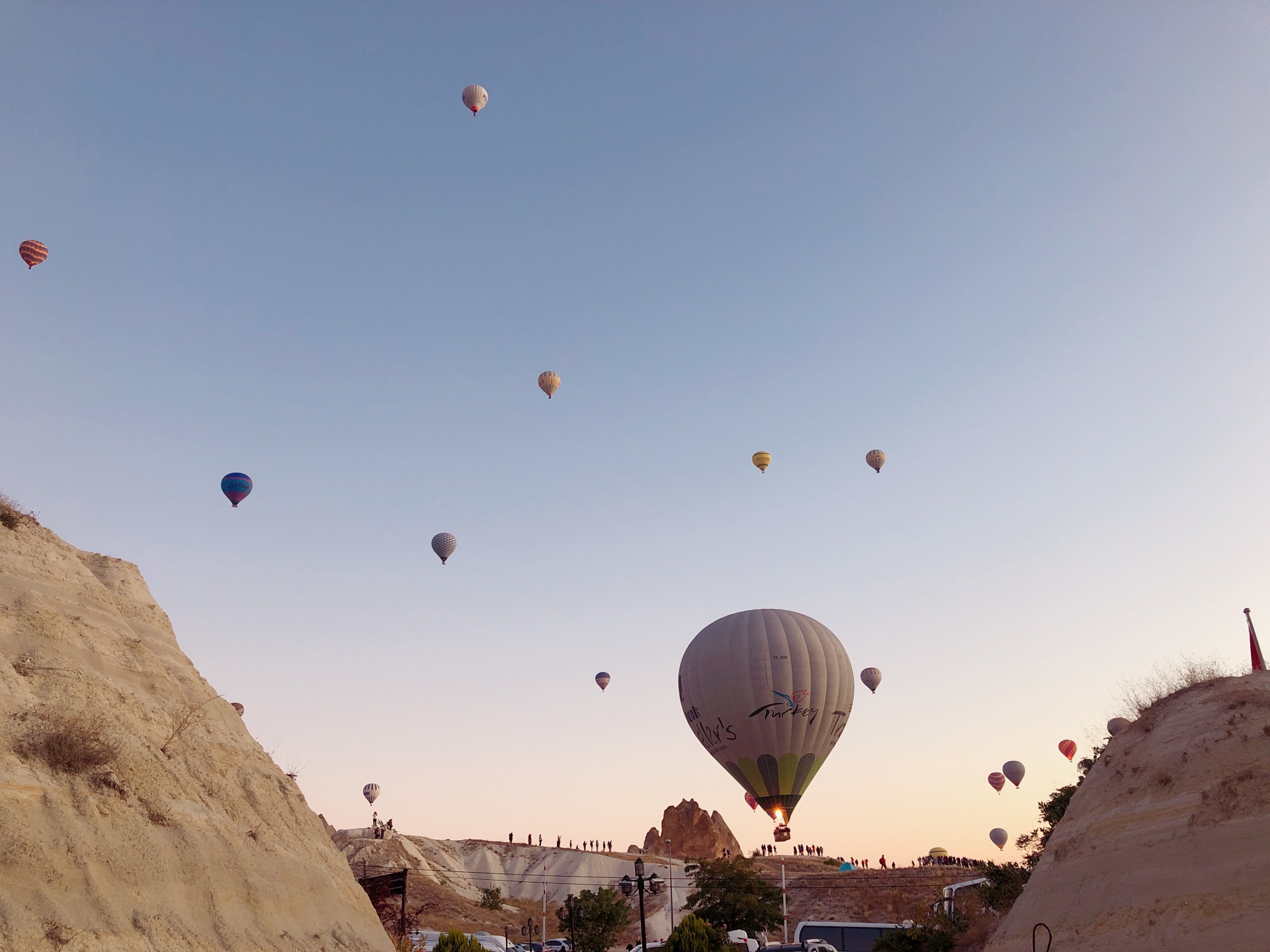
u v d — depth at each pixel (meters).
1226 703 25.73
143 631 22.59
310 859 20.72
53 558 21.81
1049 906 25.70
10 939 12.62
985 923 43.47
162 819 17.03
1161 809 24.30
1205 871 21.45
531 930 68.12
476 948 29.83
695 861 66.38
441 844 151.12
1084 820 27.48
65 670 18.38
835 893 83.12
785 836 52.56
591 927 73.38
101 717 17.94
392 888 31.36
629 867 146.62
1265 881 20.03
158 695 20.83
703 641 55.31
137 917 14.72
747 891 63.47
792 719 52.12
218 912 16.41
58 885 13.98
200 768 19.84
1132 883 23.06
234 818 19.48
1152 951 20.67
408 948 26.45
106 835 15.45
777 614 55.03
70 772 16.06
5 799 14.43
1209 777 23.78
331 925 19.38
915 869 85.88
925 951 44.31
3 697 16.53
